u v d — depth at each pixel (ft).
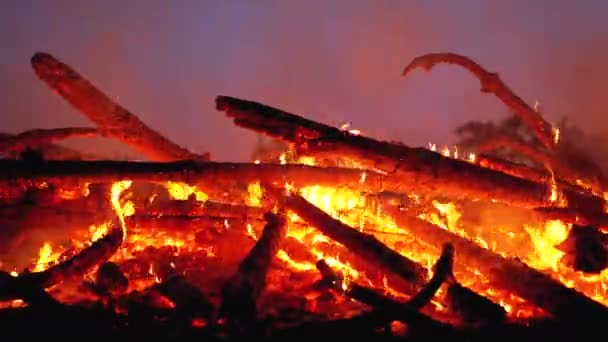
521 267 8.84
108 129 12.73
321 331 7.47
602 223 10.21
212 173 10.44
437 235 10.05
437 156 10.15
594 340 7.56
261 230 10.80
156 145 12.73
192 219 10.94
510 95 13.53
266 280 8.54
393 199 13.53
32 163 10.37
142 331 7.54
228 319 7.61
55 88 12.58
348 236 9.45
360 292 7.76
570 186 11.90
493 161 13.17
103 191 11.32
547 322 8.14
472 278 9.68
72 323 7.68
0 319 7.70
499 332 7.80
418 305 8.02
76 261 9.12
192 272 9.56
